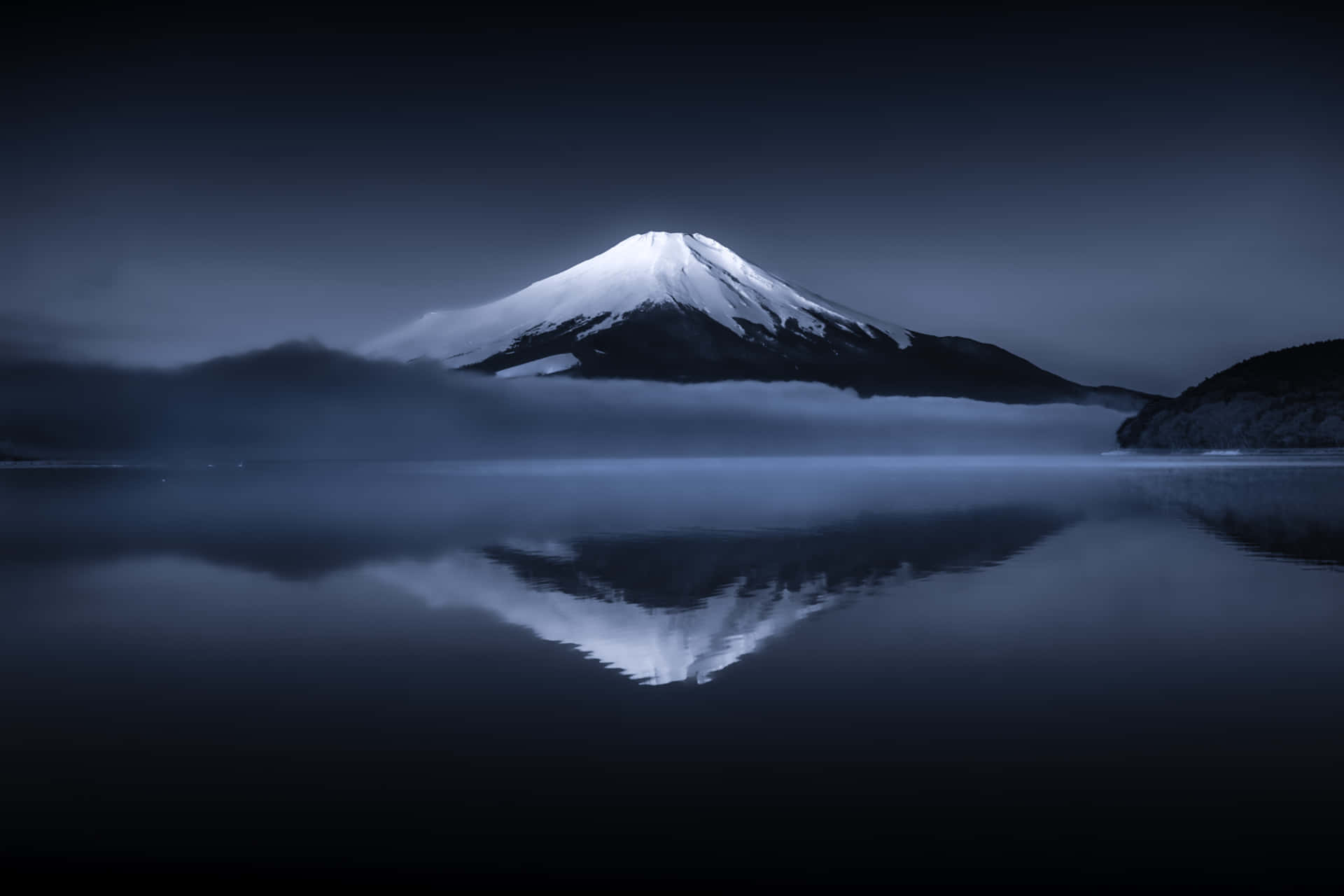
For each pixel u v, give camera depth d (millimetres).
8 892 5395
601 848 5906
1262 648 10891
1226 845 5832
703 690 9391
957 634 11836
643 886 5445
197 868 5711
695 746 7746
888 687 9438
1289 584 15359
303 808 6566
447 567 18484
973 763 7266
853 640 11555
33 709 8953
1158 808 6363
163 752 7727
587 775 7113
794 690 9352
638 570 17781
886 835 6039
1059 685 9422
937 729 8078
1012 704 8789
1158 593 14656
